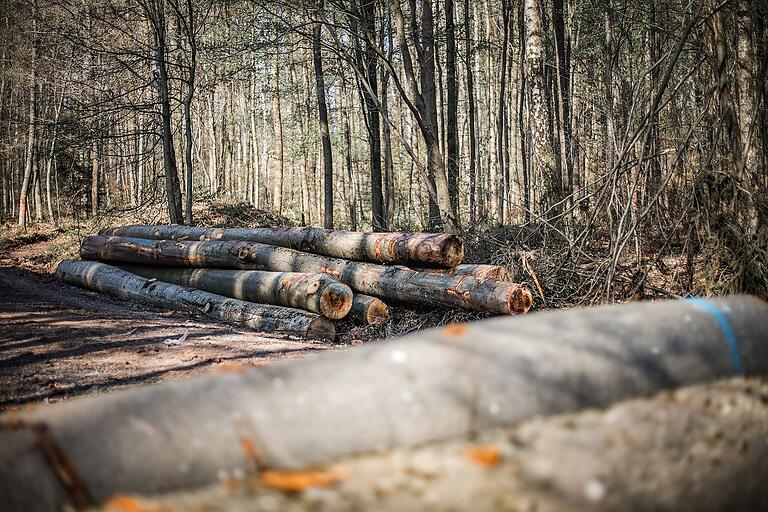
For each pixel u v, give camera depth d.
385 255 8.88
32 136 27.12
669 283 8.73
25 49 26.20
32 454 1.37
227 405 1.42
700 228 8.02
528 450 1.42
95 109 18.50
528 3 13.24
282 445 1.37
